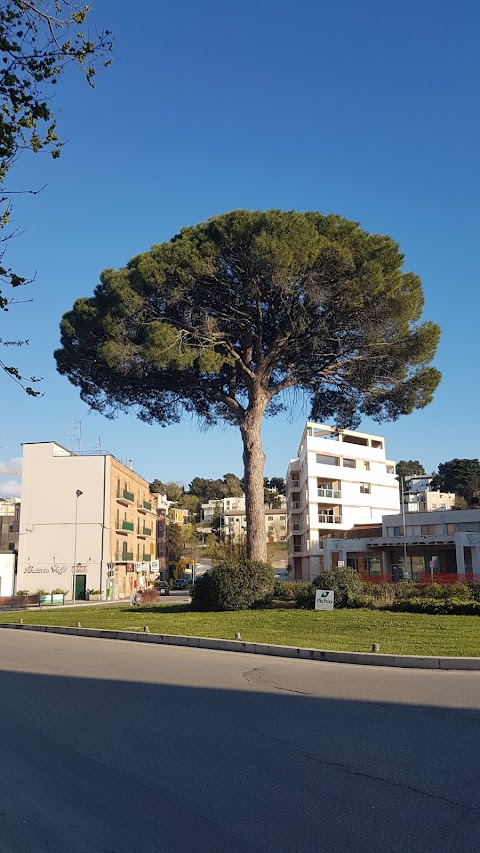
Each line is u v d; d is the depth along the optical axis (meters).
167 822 5.09
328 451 70.69
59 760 6.79
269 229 22.47
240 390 28.52
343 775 6.00
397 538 48.88
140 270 23.17
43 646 17.12
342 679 10.79
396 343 25.36
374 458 74.44
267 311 25.52
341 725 7.76
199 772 6.23
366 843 4.60
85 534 53.78
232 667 12.38
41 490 54.72
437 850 4.46
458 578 32.62
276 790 5.68
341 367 26.75
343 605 20.58
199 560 105.06
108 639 18.44
